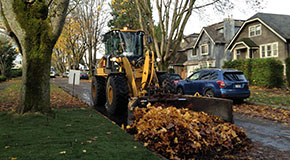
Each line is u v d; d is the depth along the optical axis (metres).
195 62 36.94
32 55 5.88
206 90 10.28
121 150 3.83
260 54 27.05
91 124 5.56
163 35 18.09
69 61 43.84
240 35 30.27
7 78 37.28
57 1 5.81
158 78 7.58
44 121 5.55
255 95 12.77
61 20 5.94
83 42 35.16
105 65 8.66
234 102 10.86
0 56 37.06
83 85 21.23
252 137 5.36
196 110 6.21
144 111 5.66
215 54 33.28
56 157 3.46
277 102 10.27
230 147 4.45
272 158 4.04
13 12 5.68
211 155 4.10
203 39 35.97
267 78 17.27
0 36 25.39
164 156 3.96
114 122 5.91
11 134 4.55
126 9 19.70
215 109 5.77
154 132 4.46
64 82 25.31
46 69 6.06
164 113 5.18
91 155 3.57
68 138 4.38
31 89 5.94
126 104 6.99
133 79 6.89
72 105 8.88
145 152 3.78
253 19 27.34
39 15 5.83
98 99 9.14
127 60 7.10
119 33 8.02
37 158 3.40
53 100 10.09
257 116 7.79
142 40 8.27
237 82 9.72
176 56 43.25
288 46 24.02
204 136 4.53
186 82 11.64
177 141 4.20
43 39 5.88
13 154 3.53
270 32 25.64
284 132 5.79
